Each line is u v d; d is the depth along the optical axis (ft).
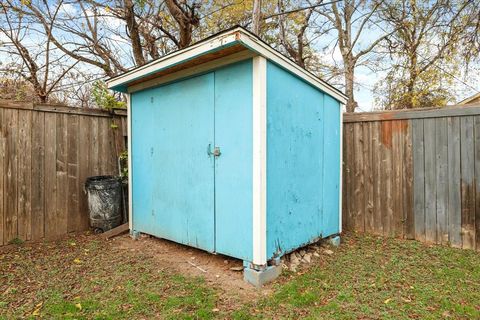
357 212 13.84
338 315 6.79
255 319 6.66
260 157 8.43
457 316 6.72
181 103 11.00
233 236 9.26
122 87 12.99
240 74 9.00
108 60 24.50
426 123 12.14
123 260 10.37
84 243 12.19
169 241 12.47
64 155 13.17
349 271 9.33
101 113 14.40
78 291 8.03
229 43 7.98
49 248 11.50
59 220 13.00
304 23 29.76
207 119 10.07
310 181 10.89
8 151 11.59
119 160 14.94
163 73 11.18
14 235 11.74
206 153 10.12
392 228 12.96
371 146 13.44
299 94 10.27
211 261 10.25
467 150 11.28
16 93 19.81
